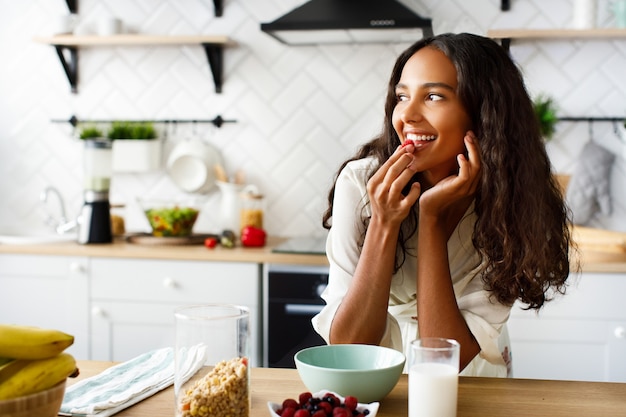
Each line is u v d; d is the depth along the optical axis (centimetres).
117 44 336
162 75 341
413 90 141
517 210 145
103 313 288
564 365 264
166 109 342
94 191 303
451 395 105
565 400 121
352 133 331
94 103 346
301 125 334
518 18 319
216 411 99
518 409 116
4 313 295
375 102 329
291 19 291
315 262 272
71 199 350
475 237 149
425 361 107
